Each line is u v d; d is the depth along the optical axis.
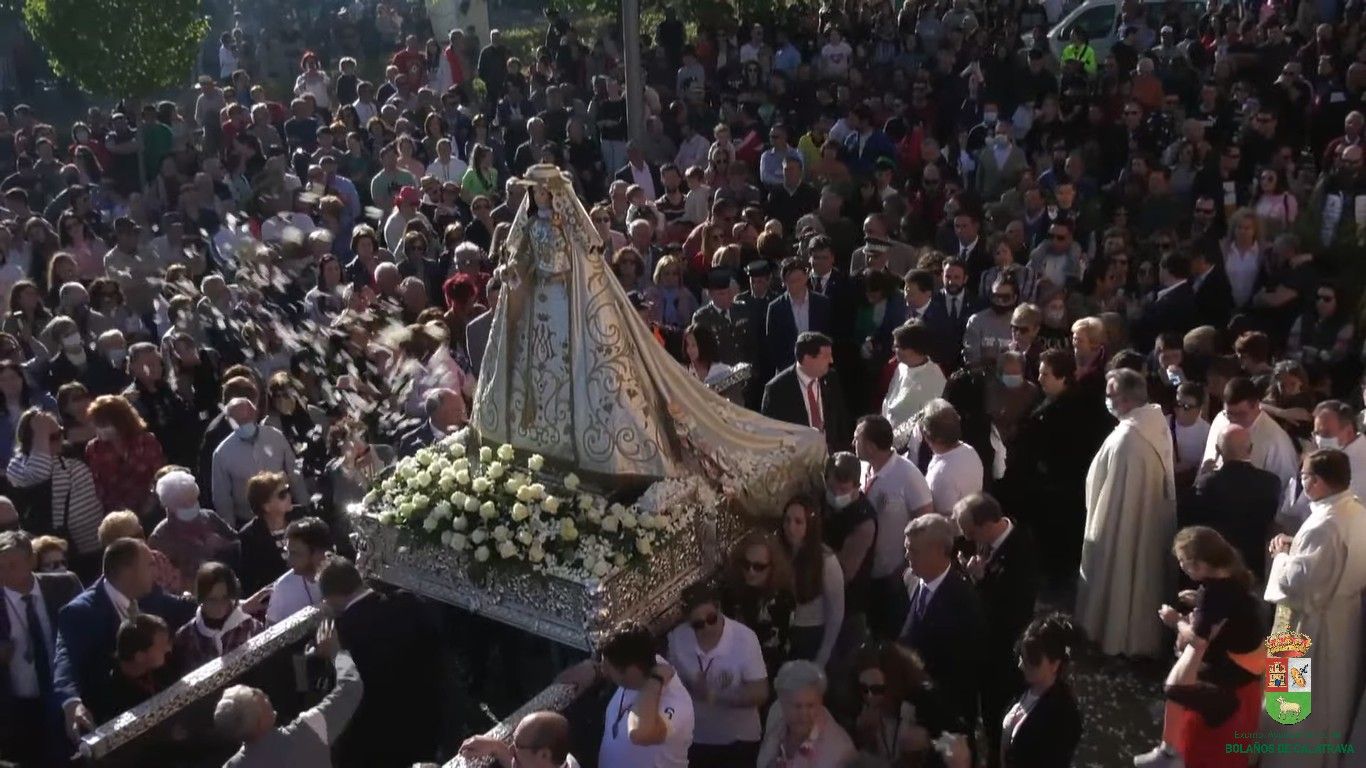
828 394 8.99
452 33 21.92
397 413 9.45
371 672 6.76
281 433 8.92
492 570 6.73
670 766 5.90
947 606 6.45
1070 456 8.95
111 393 10.68
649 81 20.86
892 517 7.52
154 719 6.33
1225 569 6.38
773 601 6.89
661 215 13.85
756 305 11.02
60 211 15.58
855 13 22.22
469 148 18.03
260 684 6.80
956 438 7.70
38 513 8.57
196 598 7.22
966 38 20.19
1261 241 12.34
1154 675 8.09
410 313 11.14
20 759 7.05
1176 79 17.72
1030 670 5.85
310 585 7.31
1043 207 13.31
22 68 24.70
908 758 5.71
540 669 7.94
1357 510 6.57
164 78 18.23
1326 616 6.60
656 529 6.66
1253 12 20.91
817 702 5.73
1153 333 11.25
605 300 6.76
